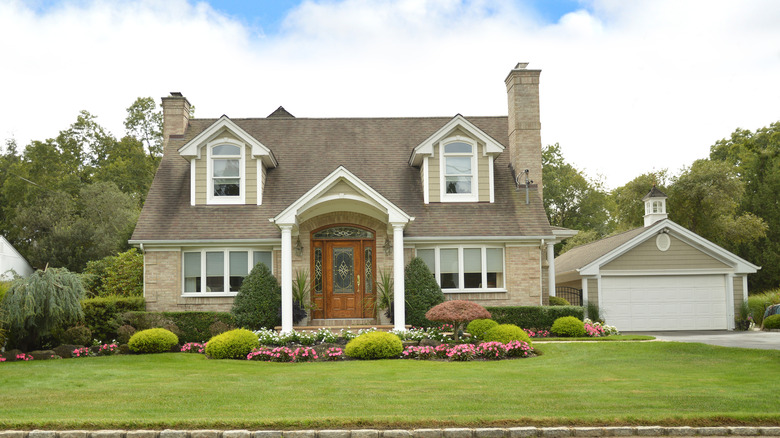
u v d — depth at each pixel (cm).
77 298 1762
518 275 2152
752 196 4878
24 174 5094
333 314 2161
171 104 2512
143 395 1066
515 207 2253
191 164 2231
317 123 2605
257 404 985
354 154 2442
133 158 5291
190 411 938
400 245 1955
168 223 2138
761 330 2573
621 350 1633
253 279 2012
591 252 2939
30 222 4728
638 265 2569
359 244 2184
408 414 901
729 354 1538
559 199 5641
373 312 2130
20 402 1013
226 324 1931
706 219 4722
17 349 1717
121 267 2908
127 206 4847
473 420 857
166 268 2091
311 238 2161
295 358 1590
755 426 841
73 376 1306
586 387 1105
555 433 828
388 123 2614
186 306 2094
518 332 1677
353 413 909
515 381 1186
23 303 1648
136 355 1698
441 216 2203
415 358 1628
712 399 979
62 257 4378
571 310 2067
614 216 5906
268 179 2323
